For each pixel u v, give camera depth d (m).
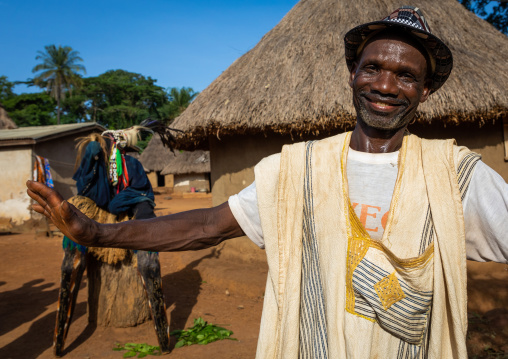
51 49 58.66
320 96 4.85
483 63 5.05
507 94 4.58
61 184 13.19
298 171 1.28
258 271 5.86
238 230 1.41
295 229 1.28
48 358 3.61
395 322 1.14
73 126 14.43
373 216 1.19
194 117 6.02
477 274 4.94
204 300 5.16
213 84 6.70
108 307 4.20
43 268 7.02
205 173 26.03
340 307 1.18
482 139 5.12
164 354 3.64
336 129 5.37
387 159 1.23
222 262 6.51
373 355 1.16
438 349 1.12
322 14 6.11
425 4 6.10
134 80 75.75
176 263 6.80
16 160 11.95
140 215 3.77
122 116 65.19
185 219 1.36
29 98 63.72
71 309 3.67
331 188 1.23
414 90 1.21
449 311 1.13
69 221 1.16
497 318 4.08
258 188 1.32
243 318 4.56
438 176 1.15
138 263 3.66
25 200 11.85
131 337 4.04
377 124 1.22
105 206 3.87
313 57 5.49
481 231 1.15
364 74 1.25
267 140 6.05
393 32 1.21
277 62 5.79
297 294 1.27
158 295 3.65
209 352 3.68
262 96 5.38
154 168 30.16
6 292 5.64
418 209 1.16
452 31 5.65
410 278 1.12
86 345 3.87
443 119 4.69
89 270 4.29
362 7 5.94
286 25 6.54
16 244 9.37
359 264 1.16
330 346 1.18
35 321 4.51
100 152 3.78
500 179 1.12
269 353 1.31
